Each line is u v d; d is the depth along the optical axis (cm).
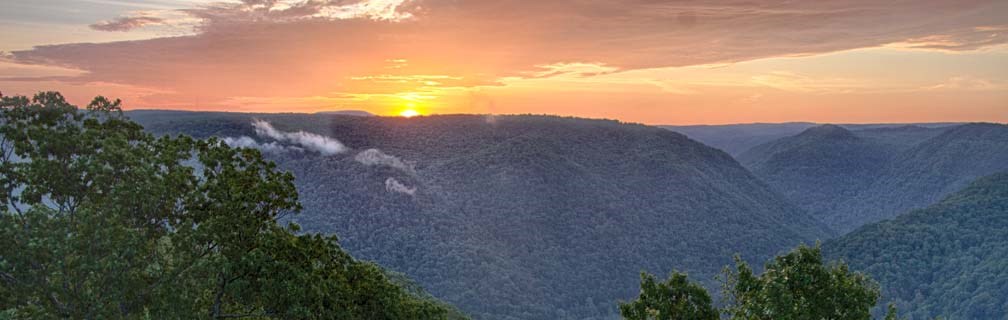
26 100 1695
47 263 1517
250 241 1889
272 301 1858
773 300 1980
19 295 1533
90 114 1844
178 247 1748
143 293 1622
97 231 1535
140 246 1591
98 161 1648
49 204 1778
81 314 1511
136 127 1927
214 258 1741
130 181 1686
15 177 1669
